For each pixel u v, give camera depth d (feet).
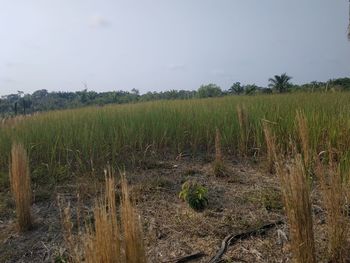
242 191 16.93
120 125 27.14
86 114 34.63
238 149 23.61
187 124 27.45
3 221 15.26
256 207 14.92
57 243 12.97
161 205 15.74
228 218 14.03
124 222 7.44
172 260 11.34
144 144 26.16
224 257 11.28
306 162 15.06
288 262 10.67
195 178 19.45
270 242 11.97
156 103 45.32
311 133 20.20
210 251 11.81
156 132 25.82
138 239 7.44
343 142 18.47
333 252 10.08
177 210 15.17
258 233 12.61
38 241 13.26
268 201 15.06
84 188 18.06
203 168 21.45
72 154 23.25
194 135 26.25
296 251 8.94
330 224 10.21
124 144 25.29
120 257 7.30
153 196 16.79
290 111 25.95
